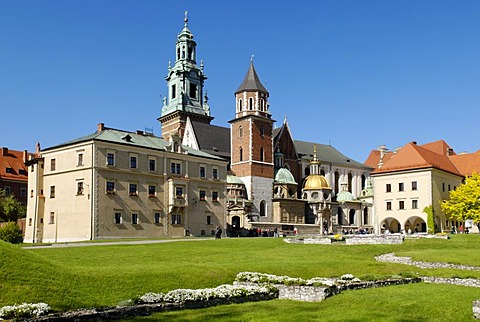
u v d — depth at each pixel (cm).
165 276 3616
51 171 9012
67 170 8738
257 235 11456
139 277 3525
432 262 4738
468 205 10700
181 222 9531
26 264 3284
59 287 3120
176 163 9612
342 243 6662
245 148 13238
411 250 5972
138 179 8975
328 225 13812
